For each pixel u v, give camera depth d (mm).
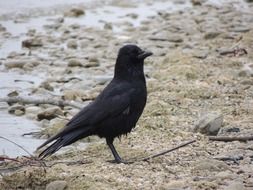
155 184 10703
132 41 22953
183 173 11250
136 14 27641
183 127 13844
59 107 15961
